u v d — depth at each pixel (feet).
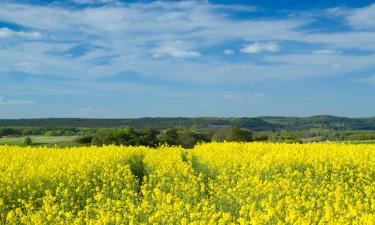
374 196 45.93
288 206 36.55
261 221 31.96
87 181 54.24
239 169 62.23
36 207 46.50
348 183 56.90
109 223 35.32
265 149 82.48
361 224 30.42
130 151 77.66
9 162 64.75
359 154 69.05
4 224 39.01
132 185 53.62
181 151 79.41
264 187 44.32
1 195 48.19
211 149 84.02
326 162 61.57
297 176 56.34
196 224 31.50
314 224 32.42
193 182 52.01
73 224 36.06
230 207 41.04
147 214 36.32
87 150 79.10
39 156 72.08
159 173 56.85
